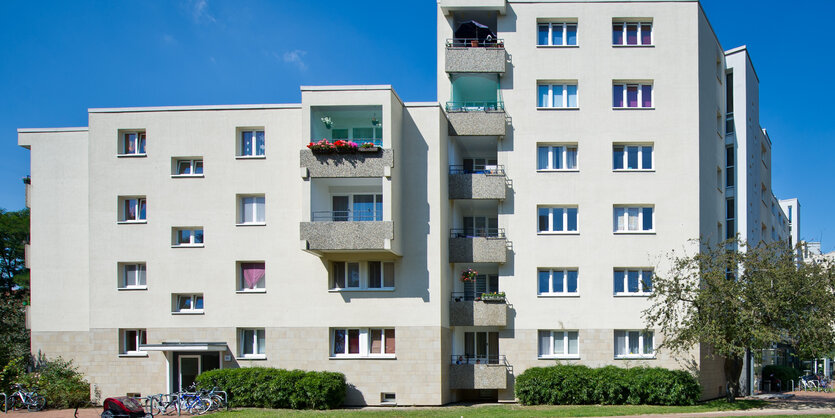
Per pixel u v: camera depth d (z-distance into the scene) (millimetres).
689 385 30578
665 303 31375
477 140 34719
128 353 31859
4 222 51531
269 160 32188
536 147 34000
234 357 31344
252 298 31609
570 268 33250
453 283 33281
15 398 30281
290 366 31078
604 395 30859
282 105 32406
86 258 33000
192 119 32656
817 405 30922
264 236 31891
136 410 25703
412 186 31641
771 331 28281
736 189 40406
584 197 33531
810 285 29094
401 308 30953
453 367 31781
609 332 32562
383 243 29234
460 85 35969
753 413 27312
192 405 27531
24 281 51469
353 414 27016
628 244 33188
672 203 33375
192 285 31891
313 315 31281
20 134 33844
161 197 32375
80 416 27812
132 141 33188
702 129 34375
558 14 34719
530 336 32656
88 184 33125
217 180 32281
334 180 30938
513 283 33062
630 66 34250
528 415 26531
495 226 36031
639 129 33875
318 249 29406
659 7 34594
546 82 34531
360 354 31109
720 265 30484
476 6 34250
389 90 30125
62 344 32406
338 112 31562
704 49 35312
